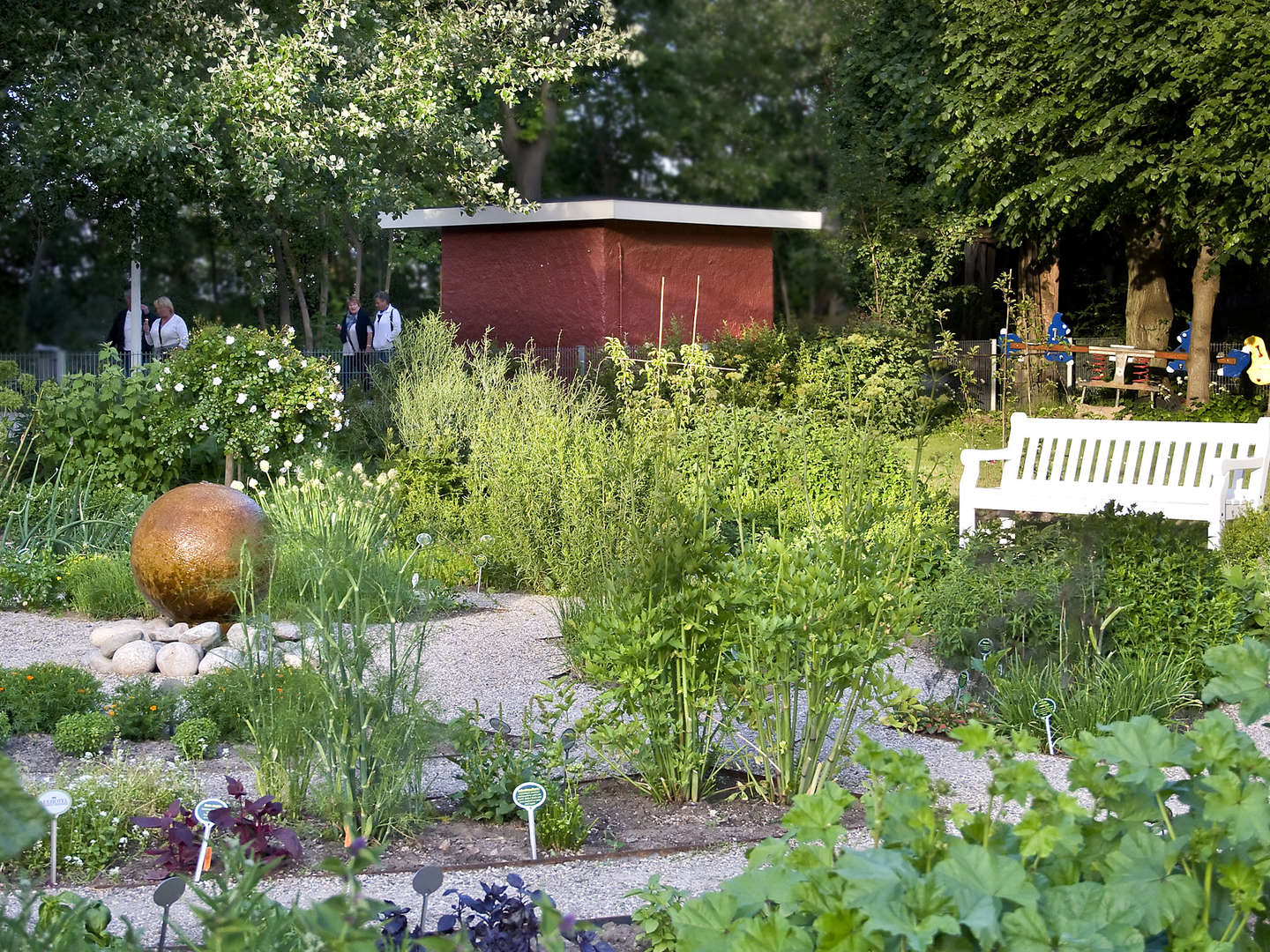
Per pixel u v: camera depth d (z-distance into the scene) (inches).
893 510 295.6
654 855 172.1
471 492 429.4
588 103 1147.9
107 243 691.4
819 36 1099.9
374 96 604.1
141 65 599.2
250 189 609.6
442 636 315.3
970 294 958.4
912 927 75.4
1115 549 292.0
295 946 94.1
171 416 472.7
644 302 727.1
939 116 805.9
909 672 281.3
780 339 677.3
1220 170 692.7
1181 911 83.5
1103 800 92.9
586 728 196.2
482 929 121.6
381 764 181.9
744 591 193.0
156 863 169.6
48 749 225.9
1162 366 843.4
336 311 1314.0
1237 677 97.2
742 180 1140.5
